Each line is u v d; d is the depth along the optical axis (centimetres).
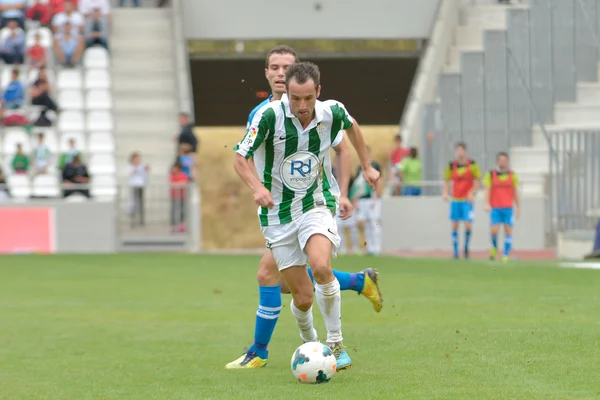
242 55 8506
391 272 4406
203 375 1903
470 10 8194
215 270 4719
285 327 2619
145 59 8381
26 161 6938
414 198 6556
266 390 1689
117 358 2158
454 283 3822
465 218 5619
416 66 8938
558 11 7456
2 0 8131
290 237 1862
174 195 6450
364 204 5853
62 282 4134
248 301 3341
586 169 6050
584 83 7469
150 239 6431
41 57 7931
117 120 7906
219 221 7588
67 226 6400
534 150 7019
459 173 5609
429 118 7106
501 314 2730
